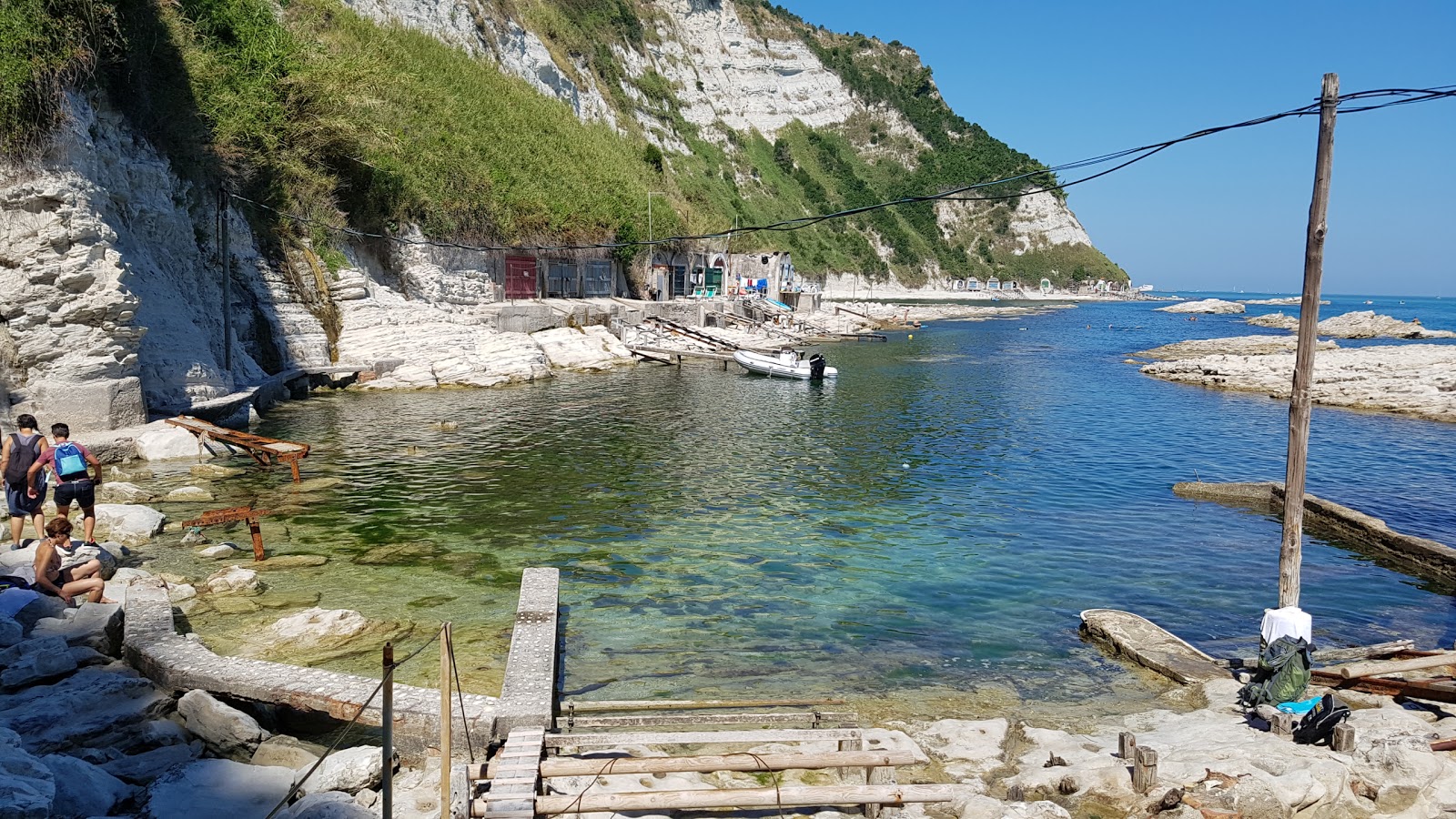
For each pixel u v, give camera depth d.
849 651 11.45
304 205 35.81
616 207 61.25
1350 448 27.36
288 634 10.86
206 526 15.09
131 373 21.44
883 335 75.56
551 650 9.77
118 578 11.75
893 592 13.80
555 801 6.66
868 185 176.12
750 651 11.37
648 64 125.94
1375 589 14.39
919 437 28.14
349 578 13.52
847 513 18.53
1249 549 16.58
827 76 186.12
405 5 62.41
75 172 20.12
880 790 6.98
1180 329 92.50
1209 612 13.23
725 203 111.75
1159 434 29.34
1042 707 9.88
